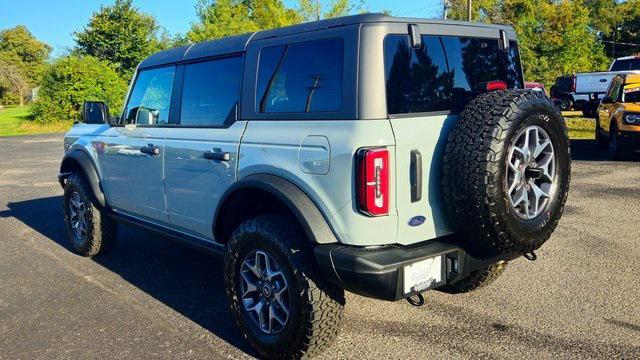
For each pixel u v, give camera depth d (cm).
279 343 324
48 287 480
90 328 392
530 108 290
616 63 2380
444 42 331
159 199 441
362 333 370
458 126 291
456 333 367
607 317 386
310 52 318
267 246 322
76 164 576
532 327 373
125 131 484
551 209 316
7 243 638
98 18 3788
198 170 388
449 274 309
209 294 457
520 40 3350
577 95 2455
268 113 339
